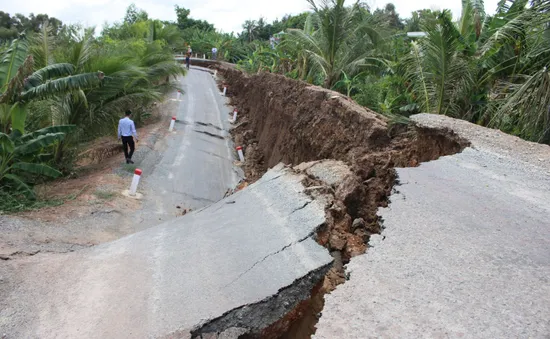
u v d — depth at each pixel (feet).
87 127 43.16
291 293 12.80
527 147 22.38
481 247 12.61
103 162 44.55
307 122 40.29
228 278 14.30
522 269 11.50
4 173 30.09
